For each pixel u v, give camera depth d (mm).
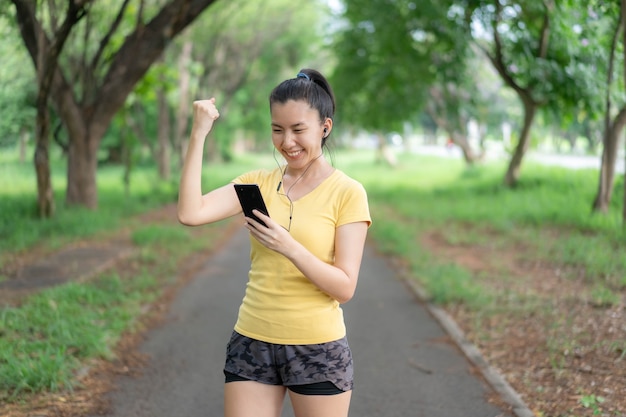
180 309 7422
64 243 10922
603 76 12328
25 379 4648
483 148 28516
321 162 2719
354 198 2658
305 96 2602
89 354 5430
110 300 7238
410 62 18625
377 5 18453
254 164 41188
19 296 7383
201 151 2682
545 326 6340
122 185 23188
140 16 13359
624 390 4711
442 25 16969
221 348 6016
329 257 2676
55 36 10906
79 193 14648
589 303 7094
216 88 30375
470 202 16359
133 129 26891
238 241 12703
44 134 12289
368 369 5500
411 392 4977
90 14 13742
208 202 2744
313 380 2643
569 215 12695
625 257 8648
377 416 4555
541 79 14188
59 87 13664
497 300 7461
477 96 23500
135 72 13852
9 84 14141
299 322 2629
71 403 4570
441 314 7078
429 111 26281
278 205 2688
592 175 17688
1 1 11289
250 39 28141
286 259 2637
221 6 21297
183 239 11805
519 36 14492
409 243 11242
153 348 5977
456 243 11508
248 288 2746
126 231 12711
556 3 11617
